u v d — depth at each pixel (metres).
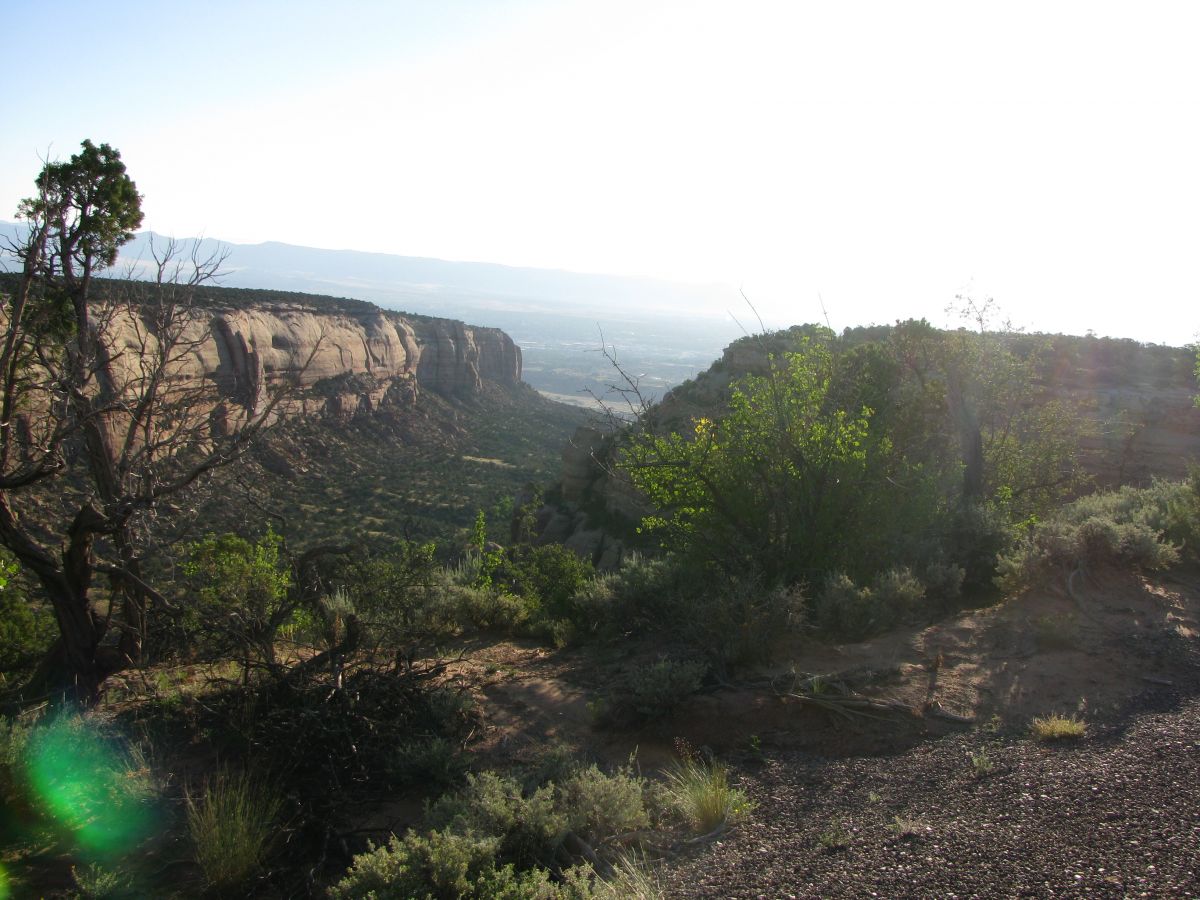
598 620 11.19
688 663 7.70
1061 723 6.15
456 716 7.36
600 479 37.75
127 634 10.10
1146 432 27.11
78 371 9.48
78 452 10.11
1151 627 8.42
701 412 31.33
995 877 3.99
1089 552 10.32
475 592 12.55
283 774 6.24
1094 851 4.13
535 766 6.46
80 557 9.09
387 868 4.41
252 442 10.46
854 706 6.89
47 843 5.39
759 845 4.88
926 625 9.16
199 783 6.20
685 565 11.48
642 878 4.38
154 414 10.28
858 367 15.84
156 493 9.37
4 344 8.79
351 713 6.66
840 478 11.23
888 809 5.15
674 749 6.77
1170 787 4.86
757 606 8.77
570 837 5.02
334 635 9.36
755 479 11.78
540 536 37.88
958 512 11.91
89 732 6.44
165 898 4.82
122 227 11.16
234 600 8.66
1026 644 8.08
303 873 5.16
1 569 9.84
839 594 9.12
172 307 10.41
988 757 5.81
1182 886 3.68
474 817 5.04
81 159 10.55
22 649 15.43
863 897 3.96
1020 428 18.83
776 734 6.73
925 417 16.36
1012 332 17.64
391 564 10.16
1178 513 11.72
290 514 45.56
